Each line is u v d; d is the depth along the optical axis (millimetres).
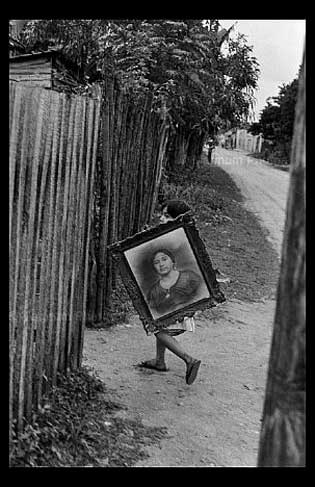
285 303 2414
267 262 12367
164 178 17234
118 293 7934
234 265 11648
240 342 7176
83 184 4766
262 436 2537
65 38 11148
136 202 8359
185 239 5309
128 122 7516
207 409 5082
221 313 8367
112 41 11953
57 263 4402
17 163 3598
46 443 3879
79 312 4992
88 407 4648
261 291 10055
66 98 4293
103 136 6648
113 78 6855
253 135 58562
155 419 4766
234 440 4570
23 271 3752
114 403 4891
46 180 4070
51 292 4320
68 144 4387
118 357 6117
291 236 2395
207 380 5754
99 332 6828
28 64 10430
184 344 6887
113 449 4133
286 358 2412
